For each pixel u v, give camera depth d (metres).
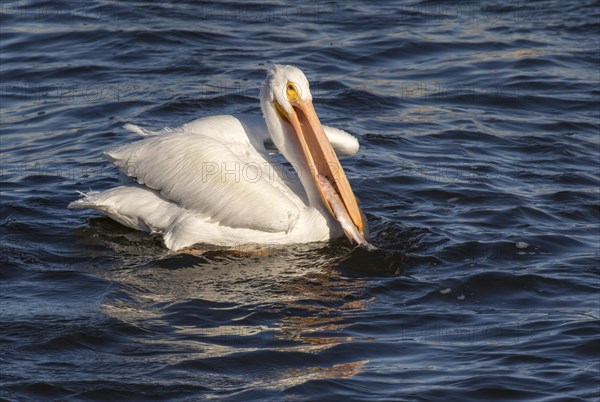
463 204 15.57
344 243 14.07
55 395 9.96
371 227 14.62
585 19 25.52
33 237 14.05
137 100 19.67
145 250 13.75
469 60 22.67
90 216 14.85
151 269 13.14
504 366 10.66
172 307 12.01
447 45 23.58
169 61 21.94
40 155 17.27
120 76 21.05
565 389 10.16
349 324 11.69
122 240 14.07
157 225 14.02
